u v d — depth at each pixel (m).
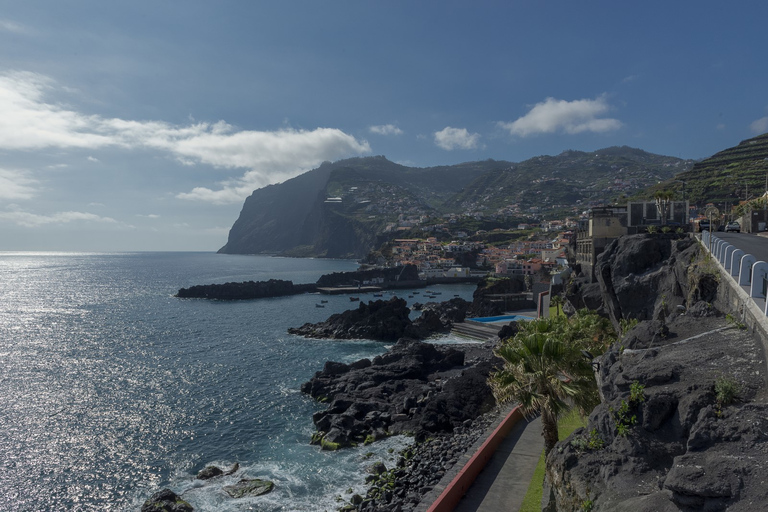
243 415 54.72
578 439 15.54
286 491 37.41
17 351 88.88
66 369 75.25
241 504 35.53
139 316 137.88
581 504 13.62
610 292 43.69
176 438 48.12
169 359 82.81
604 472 13.64
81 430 49.94
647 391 14.30
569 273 86.94
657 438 13.44
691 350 16.08
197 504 35.78
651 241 41.62
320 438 47.12
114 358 83.44
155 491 38.06
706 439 11.68
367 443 46.34
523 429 38.62
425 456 41.28
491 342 90.94
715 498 10.09
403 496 34.69
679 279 32.97
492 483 30.00
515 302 135.75
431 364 71.81
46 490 38.19
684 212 57.84
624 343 19.25
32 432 49.25
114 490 38.22
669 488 10.83
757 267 16.23
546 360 22.97
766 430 11.05
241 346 94.81
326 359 83.62
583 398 22.67
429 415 49.25
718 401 12.64
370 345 96.19
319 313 148.38
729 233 51.34
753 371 13.47
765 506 9.16
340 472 40.47
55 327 117.25
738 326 17.11
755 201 78.69
